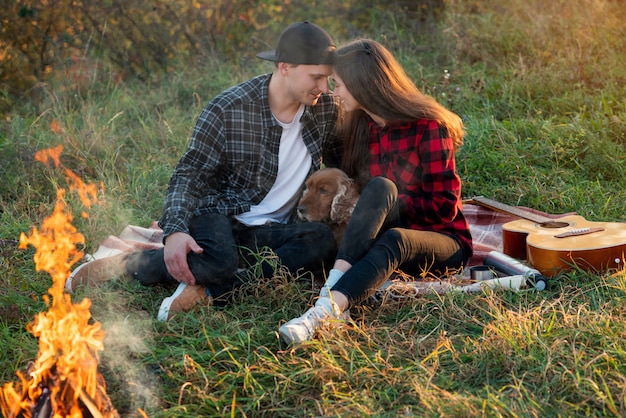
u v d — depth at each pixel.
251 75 6.83
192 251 3.37
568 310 3.19
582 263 3.61
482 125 5.60
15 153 5.32
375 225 3.27
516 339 2.98
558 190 4.84
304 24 3.50
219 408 2.68
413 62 6.96
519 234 3.95
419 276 3.56
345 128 3.76
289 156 3.69
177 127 5.95
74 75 6.75
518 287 3.49
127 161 5.50
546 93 6.25
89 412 2.39
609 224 3.95
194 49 7.35
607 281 3.51
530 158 5.27
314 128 3.73
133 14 7.09
